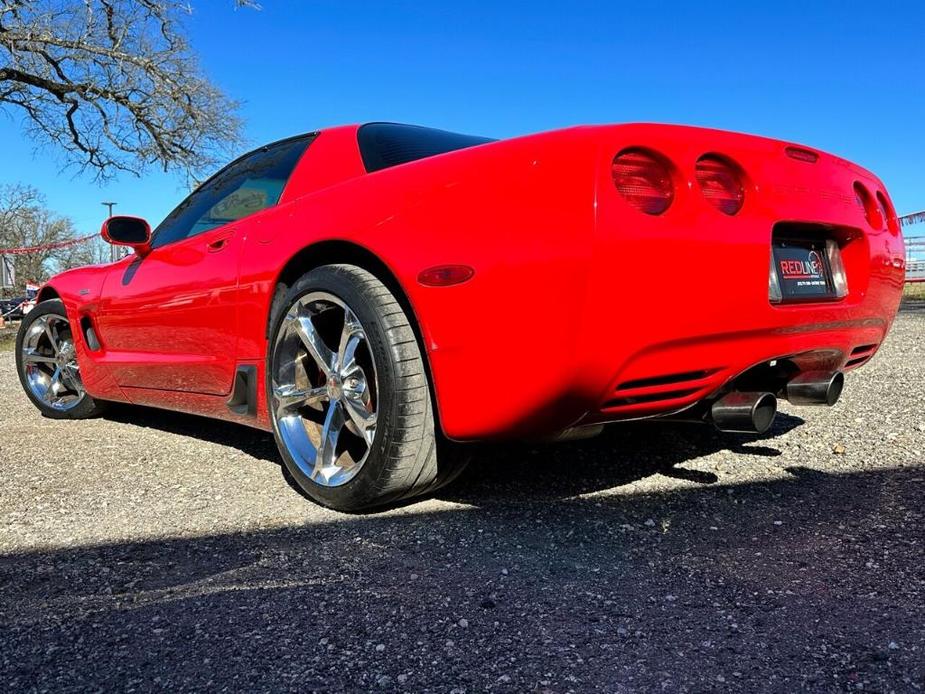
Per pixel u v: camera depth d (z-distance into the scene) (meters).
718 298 1.79
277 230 2.51
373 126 2.75
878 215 2.41
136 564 1.89
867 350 2.52
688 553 1.84
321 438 2.27
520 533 2.01
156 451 3.22
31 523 2.24
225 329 2.72
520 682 1.29
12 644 1.48
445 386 1.91
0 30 14.09
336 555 1.90
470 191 1.88
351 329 2.15
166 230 3.46
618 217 1.65
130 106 15.29
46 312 4.09
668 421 2.22
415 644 1.43
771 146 2.04
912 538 1.88
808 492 2.29
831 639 1.40
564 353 1.68
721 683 1.27
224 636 1.49
